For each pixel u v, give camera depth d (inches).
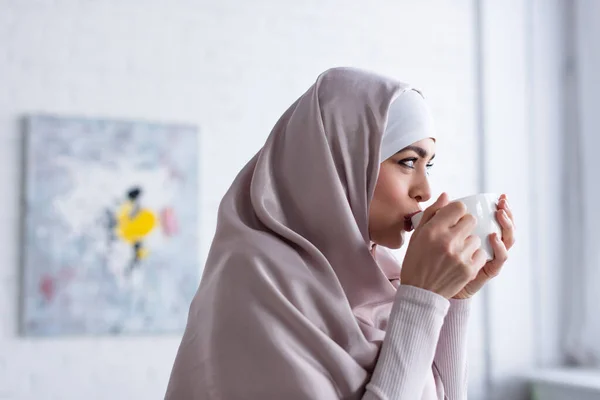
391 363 38.1
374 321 43.5
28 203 114.8
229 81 126.6
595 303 135.8
